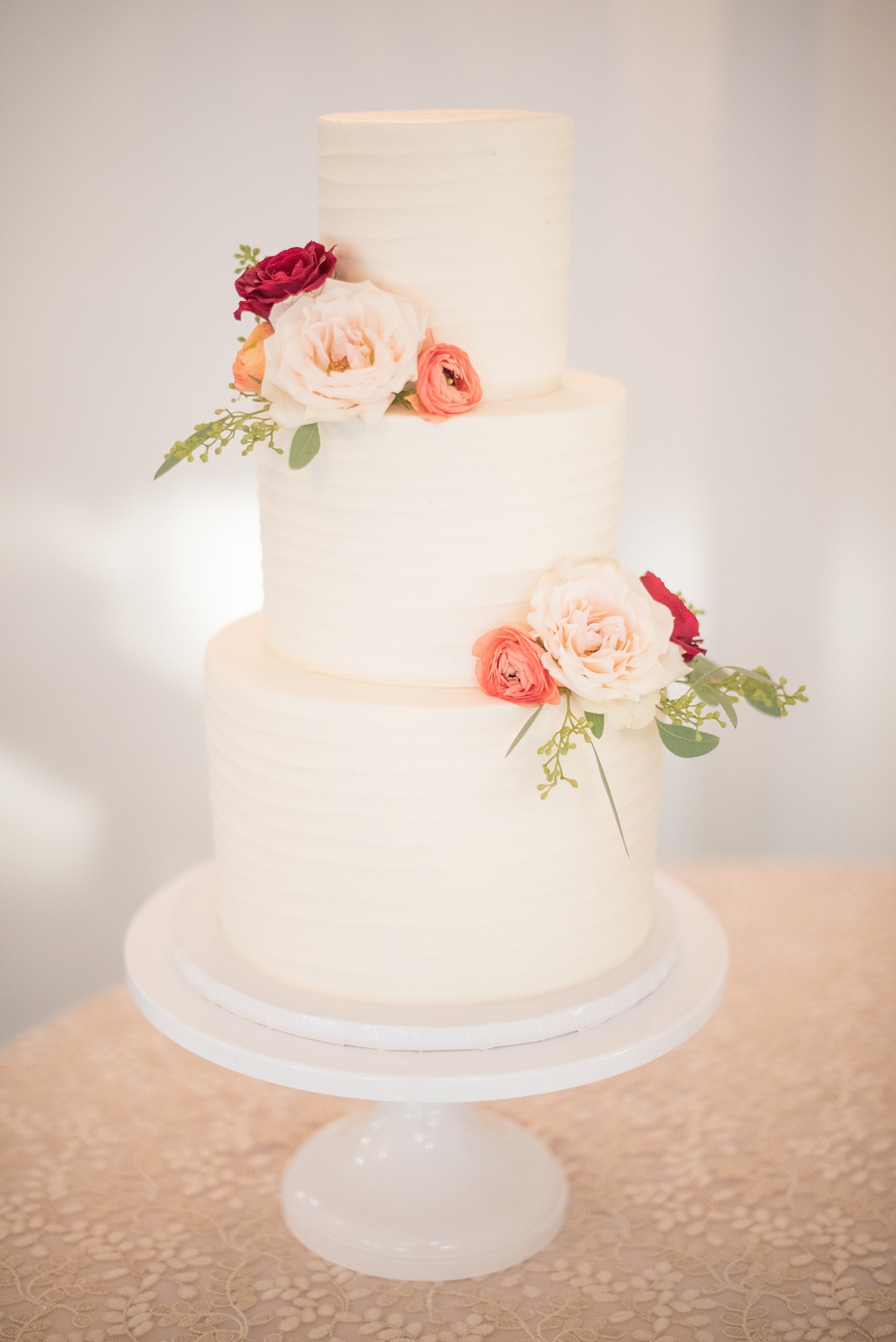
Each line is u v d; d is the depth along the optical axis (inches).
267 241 116.3
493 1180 81.2
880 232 120.6
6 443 119.5
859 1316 71.7
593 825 67.1
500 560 64.2
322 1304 74.2
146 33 110.3
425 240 63.5
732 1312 72.3
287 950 68.4
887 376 124.9
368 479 62.9
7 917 132.6
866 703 135.6
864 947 115.7
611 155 117.5
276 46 111.9
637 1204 83.4
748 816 139.3
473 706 62.4
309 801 64.8
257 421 65.4
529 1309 73.2
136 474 121.5
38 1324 72.0
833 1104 93.3
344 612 65.9
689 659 67.9
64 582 123.9
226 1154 89.8
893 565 131.0
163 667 127.2
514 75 114.8
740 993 108.3
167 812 131.3
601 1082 97.3
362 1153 82.9
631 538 129.4
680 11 114.1
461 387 62.5
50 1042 104.6
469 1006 66.9
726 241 120.4
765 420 126.0
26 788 129.2
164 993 71.1
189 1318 72.6
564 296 69.7
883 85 116.5
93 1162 88.4
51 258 114.7
